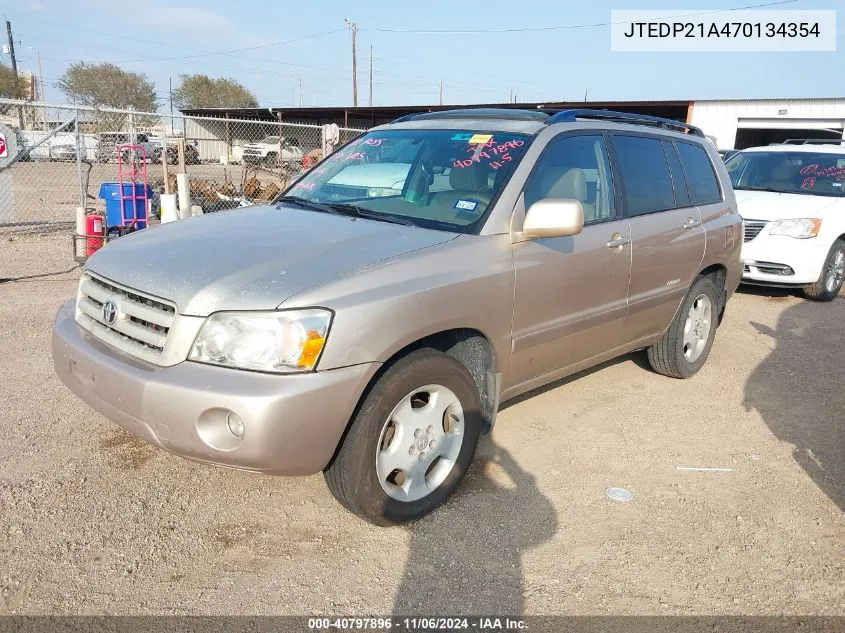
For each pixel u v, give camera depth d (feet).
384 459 10.26
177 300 9.29
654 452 13.89
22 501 10.89
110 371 9.50
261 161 72.84
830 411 16.48
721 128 84.38
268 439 8.75
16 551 9.70
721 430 15.12
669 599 9.49
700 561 10.37
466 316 10.81
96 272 10.73
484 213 11.66
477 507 11.51
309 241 10.68
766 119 81.82
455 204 12.09
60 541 9.98
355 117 127.34
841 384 18.34
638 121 15.96
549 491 12.15
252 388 8.72
